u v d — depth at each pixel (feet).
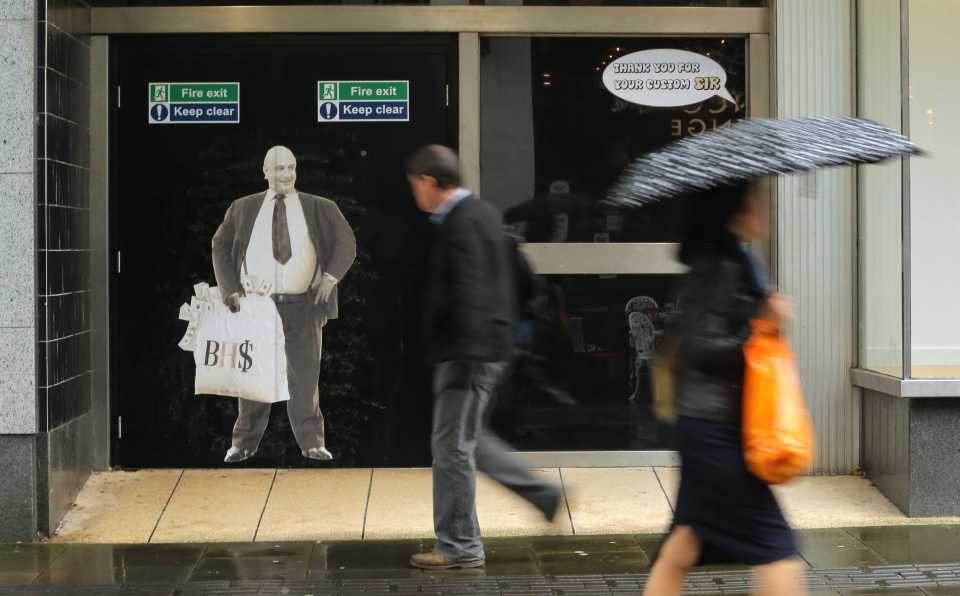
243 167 24.04
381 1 23.76
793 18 23.76
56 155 21.36
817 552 19.90
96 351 23.86
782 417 12.59
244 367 24.06
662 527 21.35
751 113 24.30
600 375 24.34
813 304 23.77
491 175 24.29
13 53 20.54
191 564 19.49
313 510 22.13
